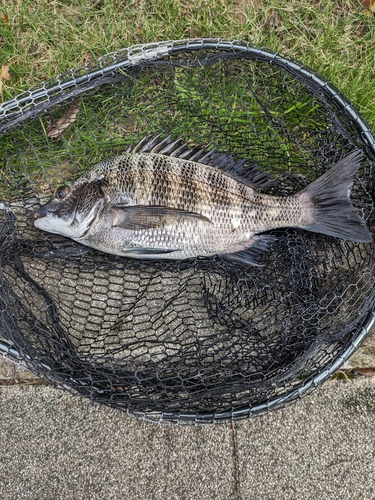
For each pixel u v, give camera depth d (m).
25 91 0.64
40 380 0.65
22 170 0.66
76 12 0.70
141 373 0.60
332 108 0.62
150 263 0.64
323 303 0.62
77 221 0.59
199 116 0.65
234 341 0.63
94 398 0.57
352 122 0.61
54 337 0.60
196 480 0.63
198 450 0.63
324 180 0.59
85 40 0.69
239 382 0.57
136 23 0.70
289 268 0.63
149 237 0.58
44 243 0.64
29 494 0.62
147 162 0.58
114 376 0.58
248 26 0.69
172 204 0.58
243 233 0.60
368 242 0.63
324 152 0.63
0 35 0.69
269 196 0.59
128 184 0.58
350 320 0.60
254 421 0.64
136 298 0.64
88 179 0.59
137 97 0.66
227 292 0.63
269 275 0.63
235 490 0.62
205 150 0.60
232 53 0.61
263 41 0.69
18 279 0.63
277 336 0.61
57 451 0.63
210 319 0.64
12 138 0.66
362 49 0.70
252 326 0.62
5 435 0.64
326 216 0.59
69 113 0.66
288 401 0.57
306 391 0.59
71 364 0.58
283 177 0.65
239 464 0.63
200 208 0.58
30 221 0.65
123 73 0.61
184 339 0.63
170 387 0.56
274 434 0.64
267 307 0.63
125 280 0.63
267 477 0.63
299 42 0.69
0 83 0.68
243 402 0.58
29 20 0.69
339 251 0.63
